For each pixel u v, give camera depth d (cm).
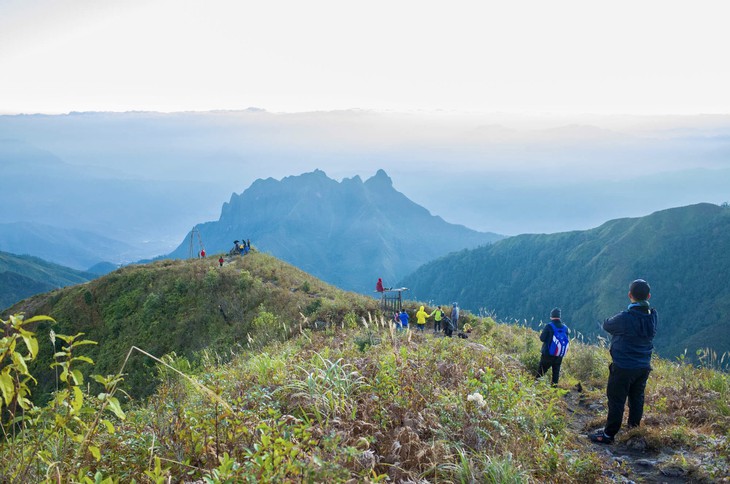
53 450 346
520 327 2081
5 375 258
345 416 478
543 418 597
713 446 543
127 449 395
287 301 3164
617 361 607
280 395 547
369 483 316
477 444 455
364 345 939
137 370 3262
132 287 4169
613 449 591
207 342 3169
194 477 355
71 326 4053
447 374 675
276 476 292
